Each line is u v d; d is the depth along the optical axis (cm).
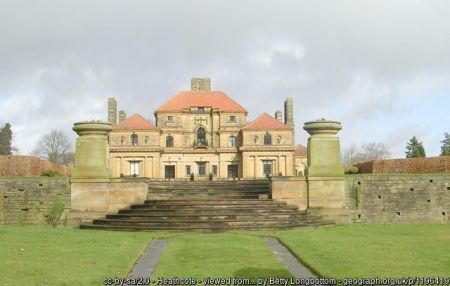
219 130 9744
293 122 10075
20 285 1298
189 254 1775
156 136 9406
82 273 1451
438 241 2097
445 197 3272
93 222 2780
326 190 3011
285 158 9244
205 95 10156
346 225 2864
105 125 3003
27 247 1900
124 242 2064
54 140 12925
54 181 3162
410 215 3266
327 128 3045
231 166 9612
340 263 1573
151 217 2697
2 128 10638
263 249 1888
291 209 2905
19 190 3161
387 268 1489
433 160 3669
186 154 9606
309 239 2144
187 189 3422
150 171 9319
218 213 2730
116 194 2964
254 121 9500
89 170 2962
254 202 2945
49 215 3136
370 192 3278
